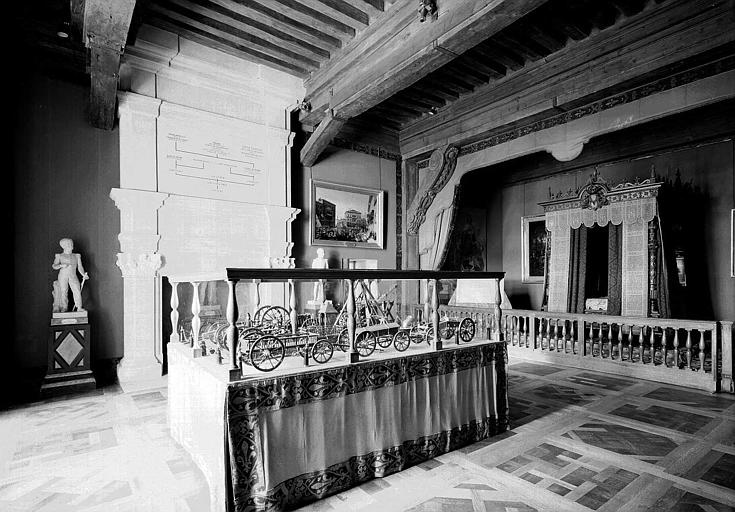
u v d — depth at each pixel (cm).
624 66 583
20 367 568
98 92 525
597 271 839
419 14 493
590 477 324
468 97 810
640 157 897
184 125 670
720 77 526
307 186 848
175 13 571
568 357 715
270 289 752
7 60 570
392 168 990
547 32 598
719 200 789
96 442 391
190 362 349
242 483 267
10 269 566
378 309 455
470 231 1120
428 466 348
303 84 772
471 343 418
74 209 612
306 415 296
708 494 298
